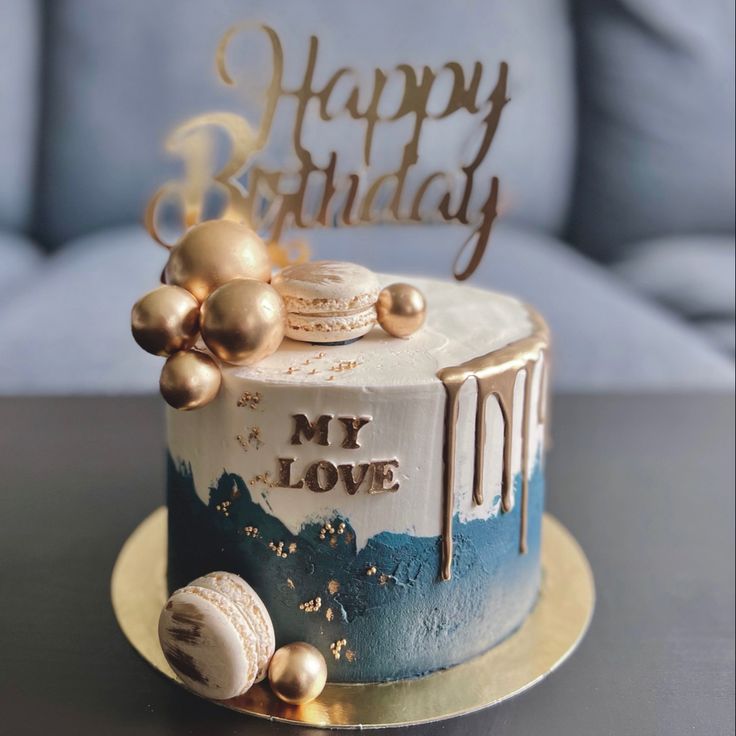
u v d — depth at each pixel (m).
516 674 0.46
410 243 1.10
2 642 0.47
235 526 0.44
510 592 0.48
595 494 0.64
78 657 0.46
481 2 1.13
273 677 0.43
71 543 0.55
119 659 0.46
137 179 1.12
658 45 1.16
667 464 0.68
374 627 0.44
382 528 0.43
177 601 0.42
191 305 0.42
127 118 1.11
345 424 0.42
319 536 0.43
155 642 0.47
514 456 0.46
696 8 1.15
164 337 0.41
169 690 0.44
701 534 0.60
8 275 1.02
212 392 0.42
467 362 0.44
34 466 0.64
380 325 0.46
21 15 1.11
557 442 0.71
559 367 0.90
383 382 0.42
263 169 0.52
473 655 0.47
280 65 0.51
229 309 0.41
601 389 0.89
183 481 0.46
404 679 0.45
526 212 1.21
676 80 1.16
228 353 0.41
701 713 0.44
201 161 0.50
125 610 0.49
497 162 1.15
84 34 1.10
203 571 0.46
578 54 1.19
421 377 0.42
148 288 0.96
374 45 1.11
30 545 0.55
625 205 1.20
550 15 1.16
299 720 0.42
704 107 1.16
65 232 1.15
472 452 0.44
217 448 0.44
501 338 0.47
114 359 0.86
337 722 0.42
